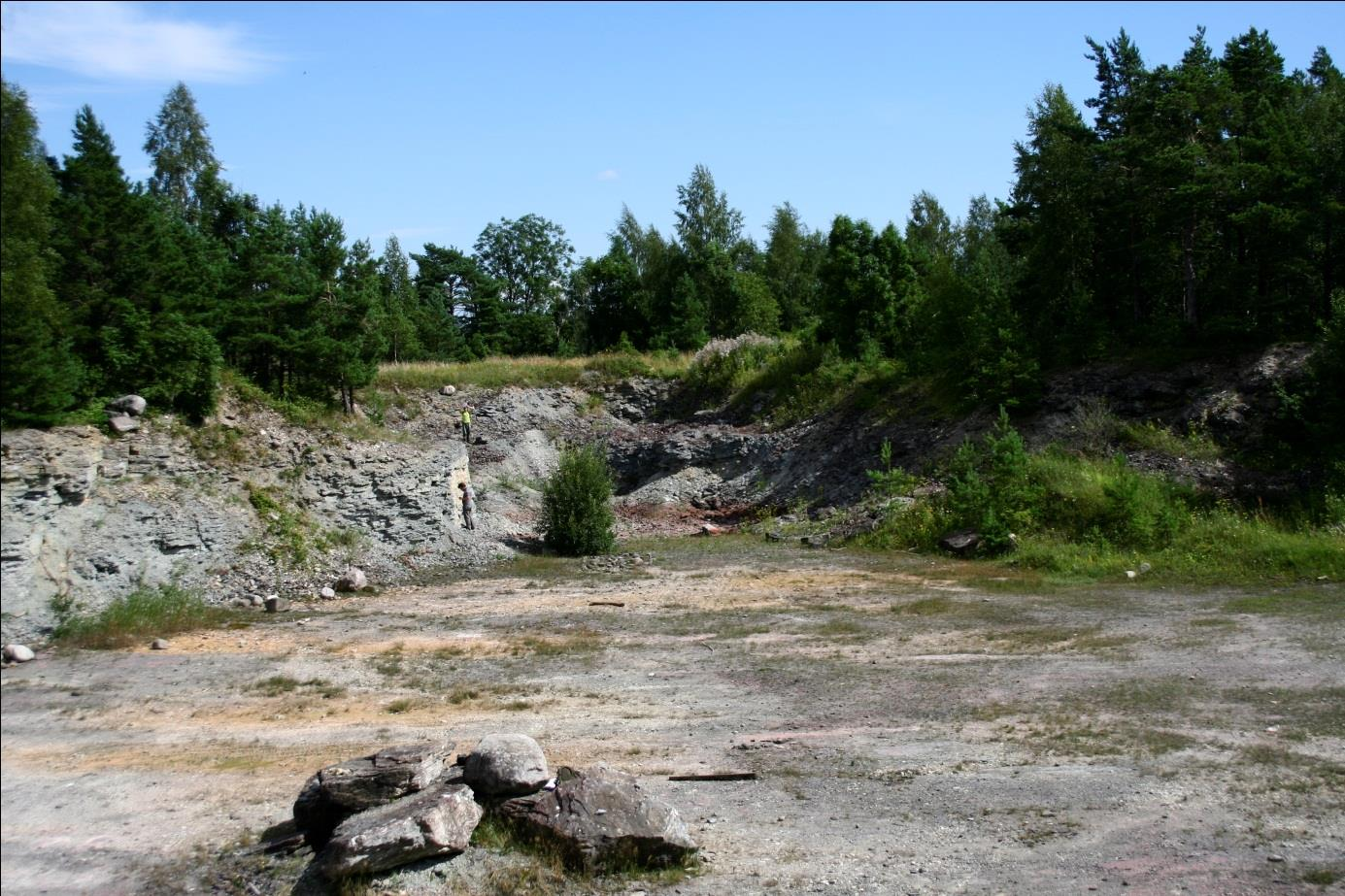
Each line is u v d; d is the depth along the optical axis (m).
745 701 13.24
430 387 46.06
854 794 9.90
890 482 31.28
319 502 25.42
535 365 49.88
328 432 27.62
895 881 8.07
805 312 76.69
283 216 32.94
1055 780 10.10
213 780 10.25
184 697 13.46
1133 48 35.16
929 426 34.53
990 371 32.59
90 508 19.34
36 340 19.14
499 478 39.34
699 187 81.56
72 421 20.06
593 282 75.81
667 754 11.14
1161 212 31.56
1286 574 21.27
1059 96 39.12
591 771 8.91
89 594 18.19
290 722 12.36
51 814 9.31
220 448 23.95
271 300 29.53
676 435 43.41
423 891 7.76
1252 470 26.58
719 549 29.75
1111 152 33.00
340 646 16.83
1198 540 23.55
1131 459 27.97
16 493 16.98
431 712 12.82
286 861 8.29
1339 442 25.75
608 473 31.12
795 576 24.19
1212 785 9.80
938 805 9.59
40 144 19.14
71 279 22.84
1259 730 11.34
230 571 21.70
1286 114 32.00
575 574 25.41
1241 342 30.47
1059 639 16.33
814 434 39.19
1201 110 31.72
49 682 14.16
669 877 8.19
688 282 66.50
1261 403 27.97
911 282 45.09
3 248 18.53
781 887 8.00
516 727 12.12
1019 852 8.54
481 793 8.81
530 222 87.25
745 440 41.09
